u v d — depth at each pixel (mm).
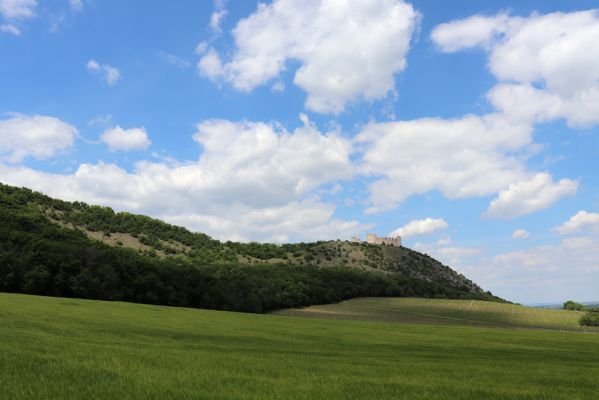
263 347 32875
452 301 172375
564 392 15594
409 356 31328
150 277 113000
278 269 187000
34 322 36469
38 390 11844
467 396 13859
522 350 43406
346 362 24172
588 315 134875
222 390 13039
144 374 14859
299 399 12328
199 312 83938
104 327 38812
